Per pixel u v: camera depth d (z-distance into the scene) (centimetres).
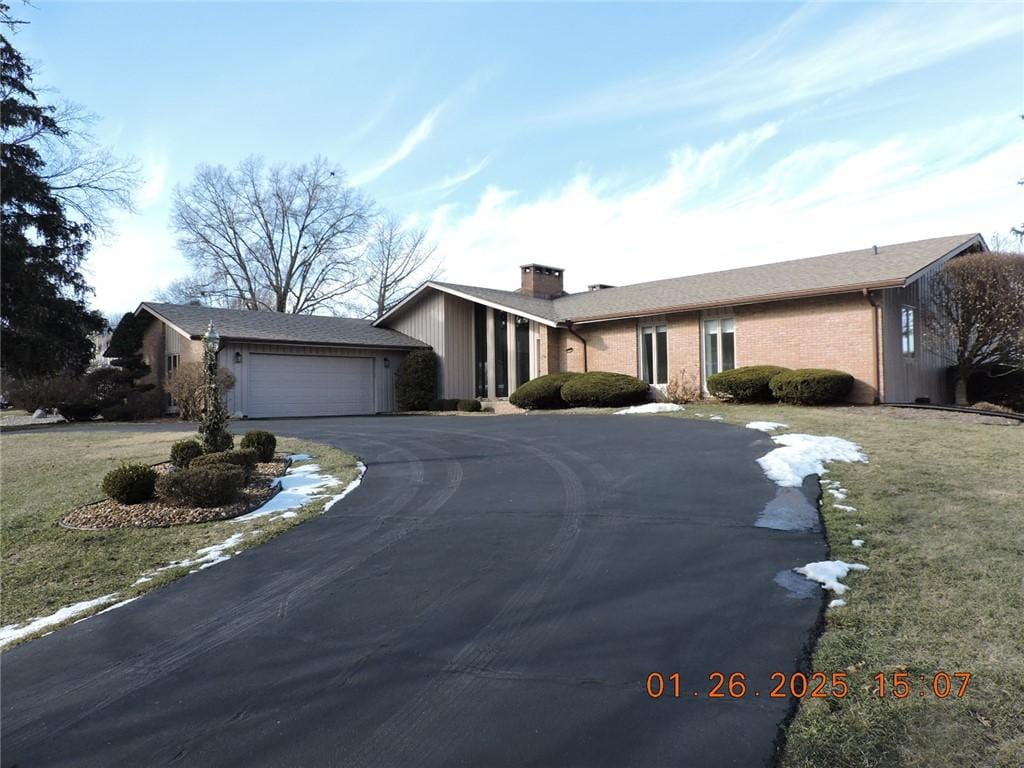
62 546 610
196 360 1927
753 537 520
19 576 538
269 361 2030
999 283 1405
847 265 1609
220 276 3894
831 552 476
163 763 267
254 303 3988
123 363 2258
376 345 2222
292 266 4103
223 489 727
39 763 272
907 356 1512
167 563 555
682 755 251
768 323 1577
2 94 2266
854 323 1425
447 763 253
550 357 2005
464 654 349
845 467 749
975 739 255
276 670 344
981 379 1639
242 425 1577
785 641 344
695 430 1117
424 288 2322
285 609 430
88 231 2444
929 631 348
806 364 1505
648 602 404
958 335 1480
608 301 2066
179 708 311
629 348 1877
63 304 2328
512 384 2078
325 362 2156
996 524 523
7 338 2219
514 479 785
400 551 535
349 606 427
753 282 1720
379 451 1055
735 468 773
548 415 1627
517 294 2452
